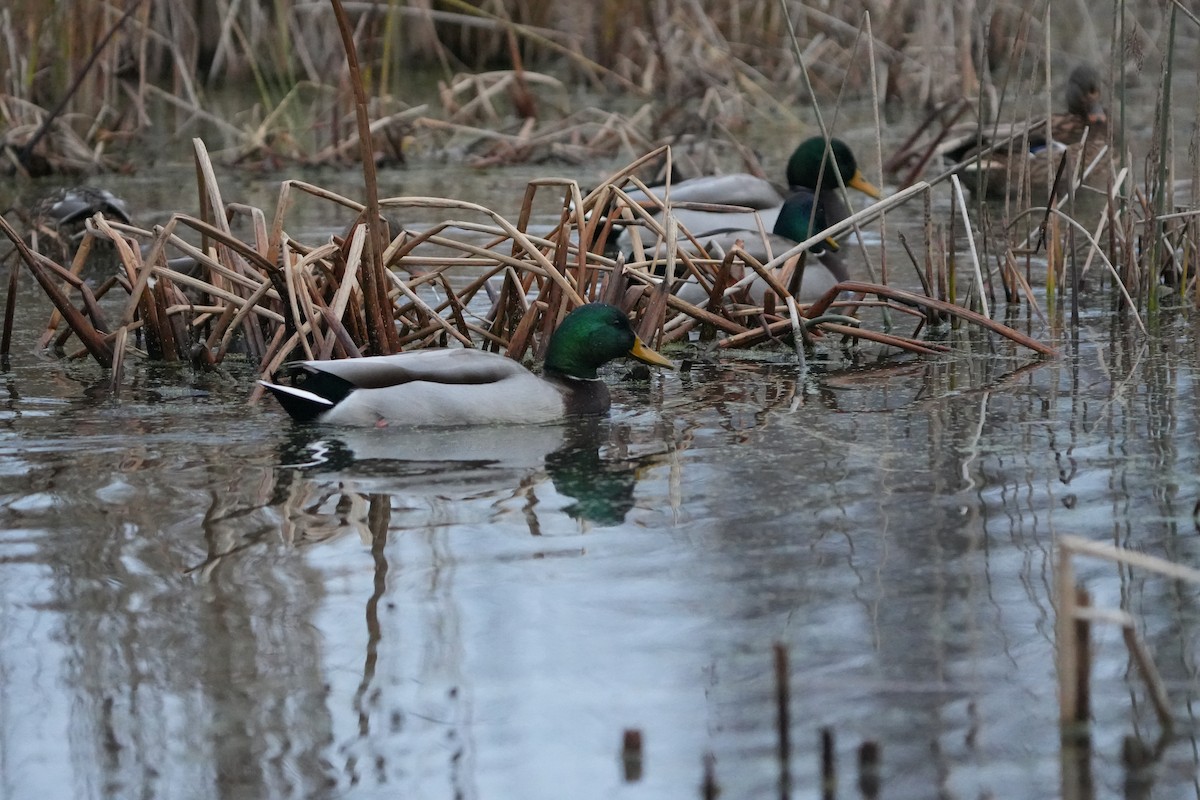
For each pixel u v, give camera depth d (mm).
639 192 21062
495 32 33719
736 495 10531
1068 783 6621
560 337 12984
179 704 7500
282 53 30109
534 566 9219
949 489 10562
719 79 31641
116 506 10344
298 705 7484
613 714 7363
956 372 14211
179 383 13906
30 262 14211
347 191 24266
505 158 27094
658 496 10531
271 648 8109
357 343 13820
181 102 28281
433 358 12469
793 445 11781
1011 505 10188
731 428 12344
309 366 12094
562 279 14188
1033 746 6945
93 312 14836
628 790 6684
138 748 7086
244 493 10609
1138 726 7102
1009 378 13906
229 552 9477
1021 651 7887
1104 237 20578
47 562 9297
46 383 13969
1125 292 15734
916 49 32688
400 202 14359
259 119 29875
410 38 34281
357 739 7168
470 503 10406
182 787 6773
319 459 11414
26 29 26125
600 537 9695
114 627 8352
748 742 7062
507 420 12383
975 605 8484
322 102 31047
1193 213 16078
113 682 7727
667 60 31875
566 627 8320
